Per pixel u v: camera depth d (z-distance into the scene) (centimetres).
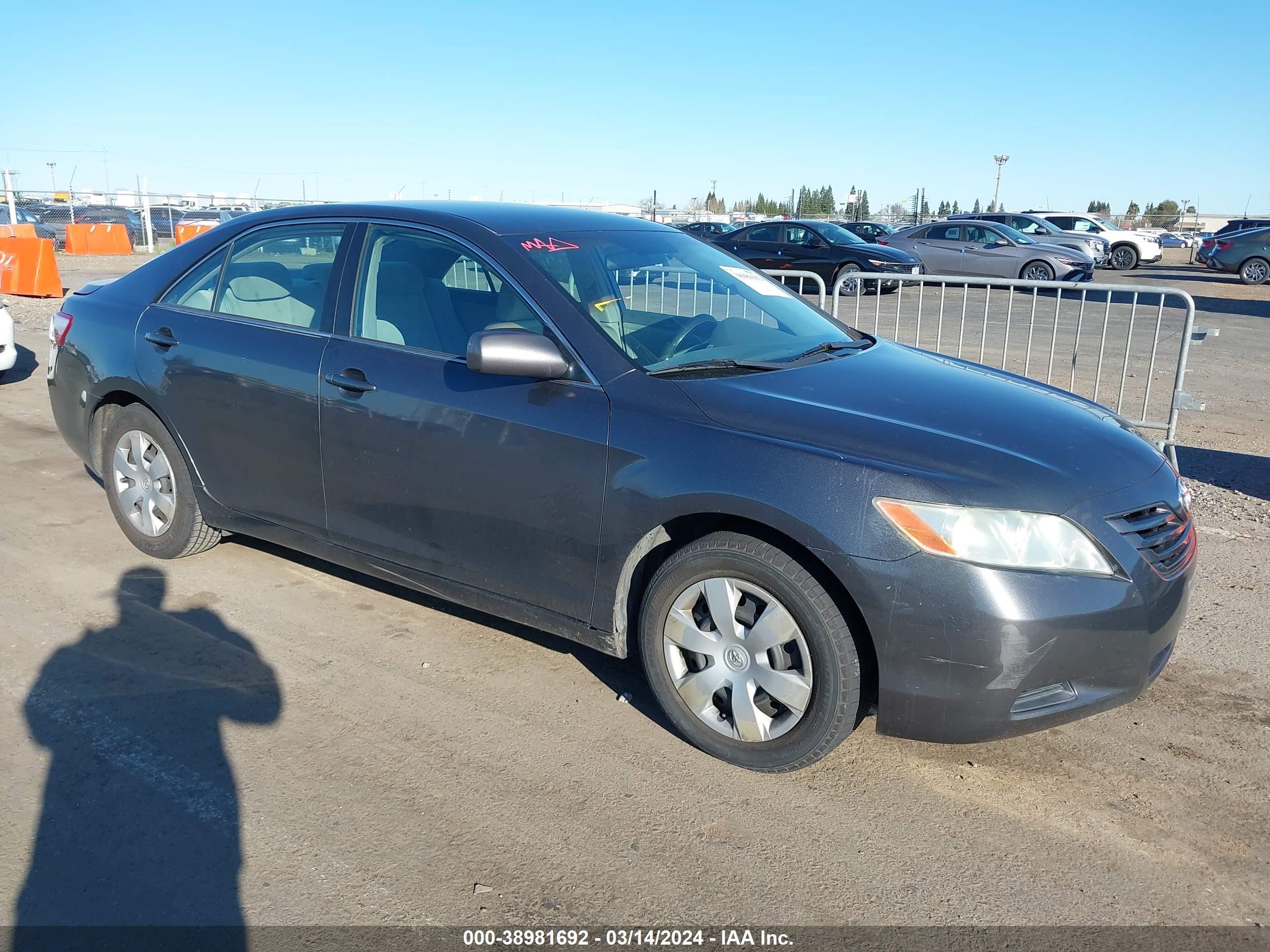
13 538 505
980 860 278
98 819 287
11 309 1511
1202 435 818
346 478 384
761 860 276
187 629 408
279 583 456
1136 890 267
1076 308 1761
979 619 273
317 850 276
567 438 327
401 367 368
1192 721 352
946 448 294
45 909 251
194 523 455
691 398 318
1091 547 282
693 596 317
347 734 334
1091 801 306
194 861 270
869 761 326
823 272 1944
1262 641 414
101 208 3459
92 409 480
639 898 260
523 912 254
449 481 355
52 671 371
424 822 289
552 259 368
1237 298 2009
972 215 2623
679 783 311
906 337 1284
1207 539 545
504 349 319
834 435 300
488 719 346
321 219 414
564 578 338
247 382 407
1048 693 286
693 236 458
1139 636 288
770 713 310
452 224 381
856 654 292
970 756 329
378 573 395
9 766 311
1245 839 288
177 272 455
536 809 296
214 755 320
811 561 296
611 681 374
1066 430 320
